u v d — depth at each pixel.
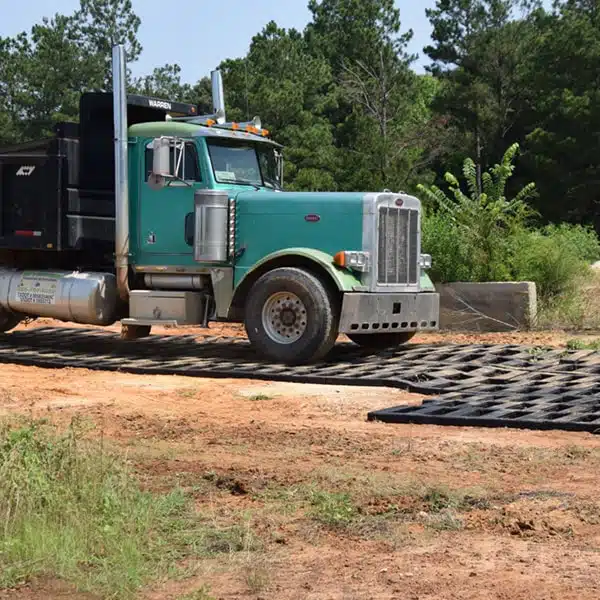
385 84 66.00
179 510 7.76
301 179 54.59
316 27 78.56
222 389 13.74
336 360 16.05
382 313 15.77
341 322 15.27
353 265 15.44
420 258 16.66
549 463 9.37
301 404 12.53
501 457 9.59
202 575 6.46
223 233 16.12
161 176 16.23
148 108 17.62
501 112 61.16
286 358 15.50
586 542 7.05
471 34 62.47
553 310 21.34
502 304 20.44
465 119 62.03
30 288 17.75
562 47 58.12
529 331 20.23
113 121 17.31
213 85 17.70
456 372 14.60
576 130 56.25
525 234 22.39
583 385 13.59
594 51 57.56
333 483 8.55
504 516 7.62
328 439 10.36
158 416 11.69
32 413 11.53
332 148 58.75
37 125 67.94
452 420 11.23
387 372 14.67
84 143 17.34
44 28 70.31
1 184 17.62
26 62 68.25
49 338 19.36
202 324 16.55
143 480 8.66
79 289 17.19
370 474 8.88
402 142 62.66
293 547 7.02
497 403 12.32
